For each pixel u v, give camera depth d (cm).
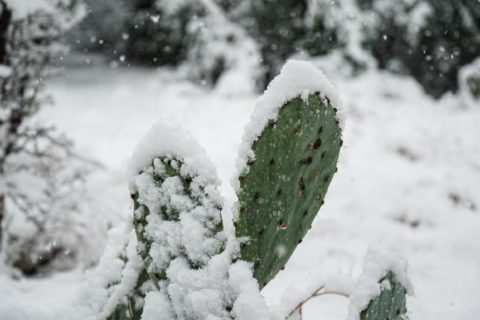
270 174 133
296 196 138
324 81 136
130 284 159
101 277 170
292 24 1151
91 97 1127
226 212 152
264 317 126
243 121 822
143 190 137
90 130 785
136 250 160
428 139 725
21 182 324
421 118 865
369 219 460
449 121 841
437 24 1207
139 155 138
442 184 553
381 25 1180
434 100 1222
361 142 721
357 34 1100
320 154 140
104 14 1700
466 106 988
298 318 168
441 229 443
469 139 739
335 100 139
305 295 171
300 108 132
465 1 1198
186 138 135
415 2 1152
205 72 1204
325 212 475
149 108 995
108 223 376
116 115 924
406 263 150
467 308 281
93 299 167
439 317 270
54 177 372
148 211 138
